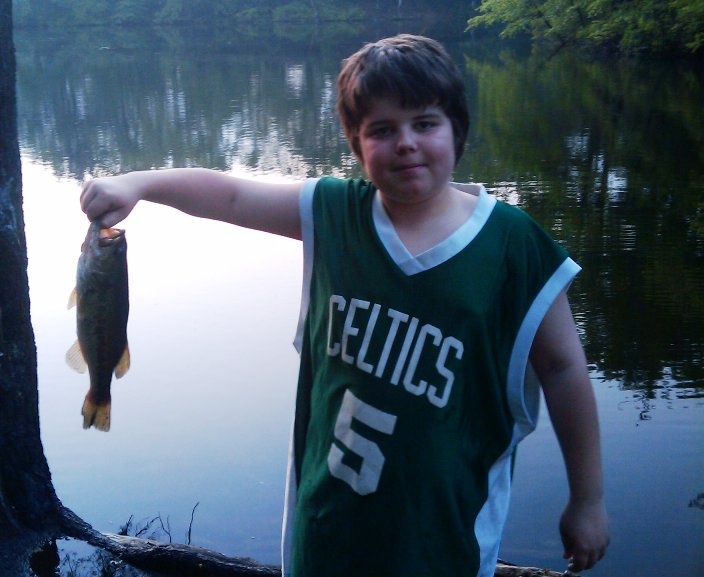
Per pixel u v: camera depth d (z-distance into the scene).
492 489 2.13
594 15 33.03
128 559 4.04
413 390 2.00
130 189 2.26
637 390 5.96
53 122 19.56
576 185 12.07
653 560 4.22
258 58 35.50
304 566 2.11
